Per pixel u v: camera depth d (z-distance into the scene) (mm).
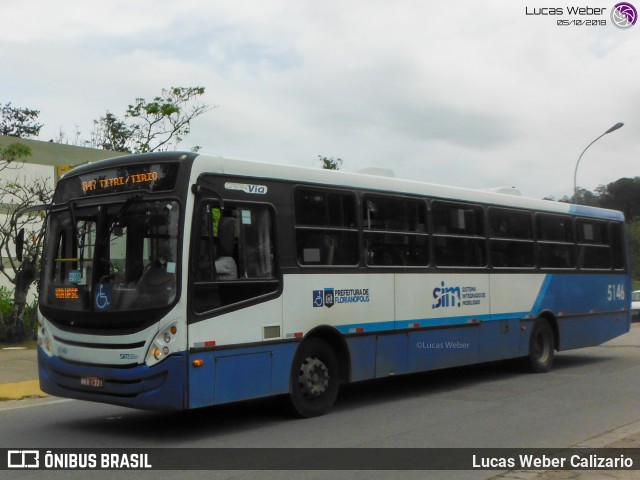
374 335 10695
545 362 14656
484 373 14562
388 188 11188
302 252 9680
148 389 8102
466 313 12539
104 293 8555
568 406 10836
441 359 11938
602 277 16438
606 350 19859
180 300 8102
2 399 11484
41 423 9664
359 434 8828
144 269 8367
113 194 8844
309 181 9906
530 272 14203
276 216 9383
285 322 9352
